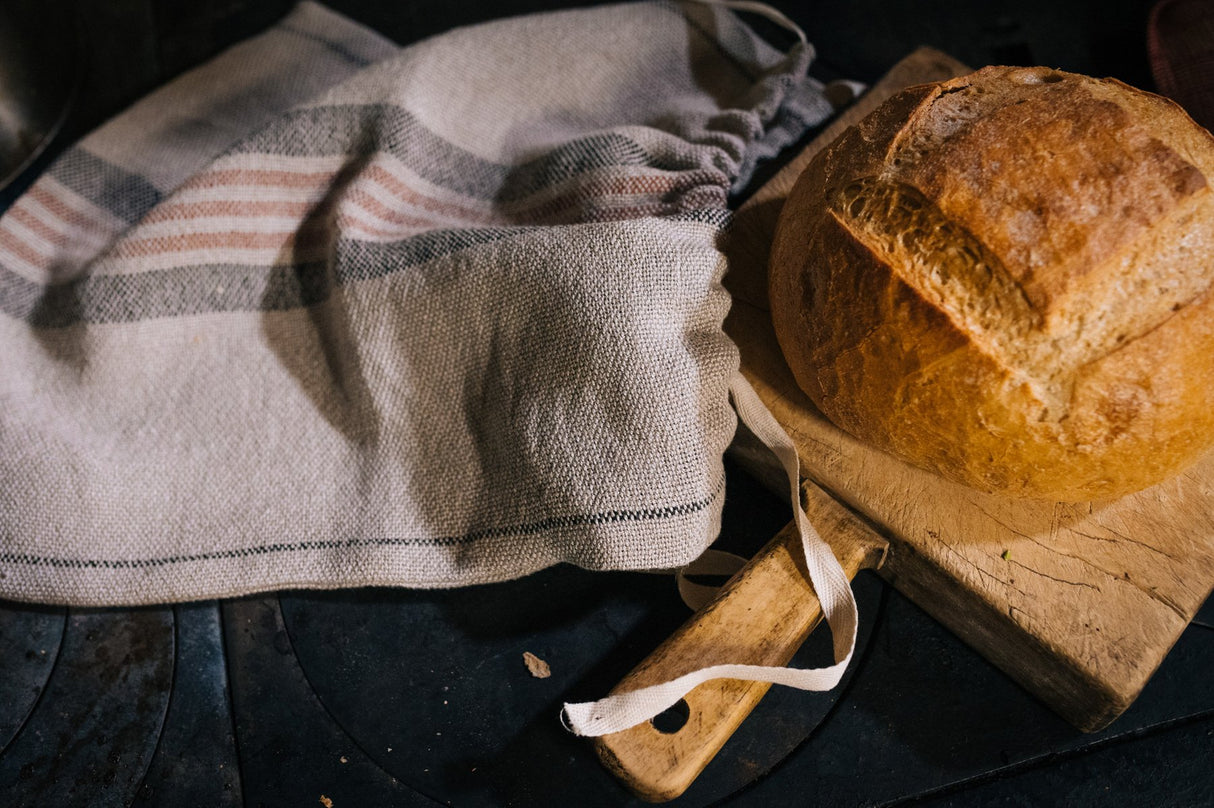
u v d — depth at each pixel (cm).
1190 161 51
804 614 54
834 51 79
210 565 58
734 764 57
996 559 54
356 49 77
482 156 68
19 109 73
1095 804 56
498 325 58
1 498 59
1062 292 48
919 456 53
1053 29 78
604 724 51
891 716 58
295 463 60
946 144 51
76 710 59
